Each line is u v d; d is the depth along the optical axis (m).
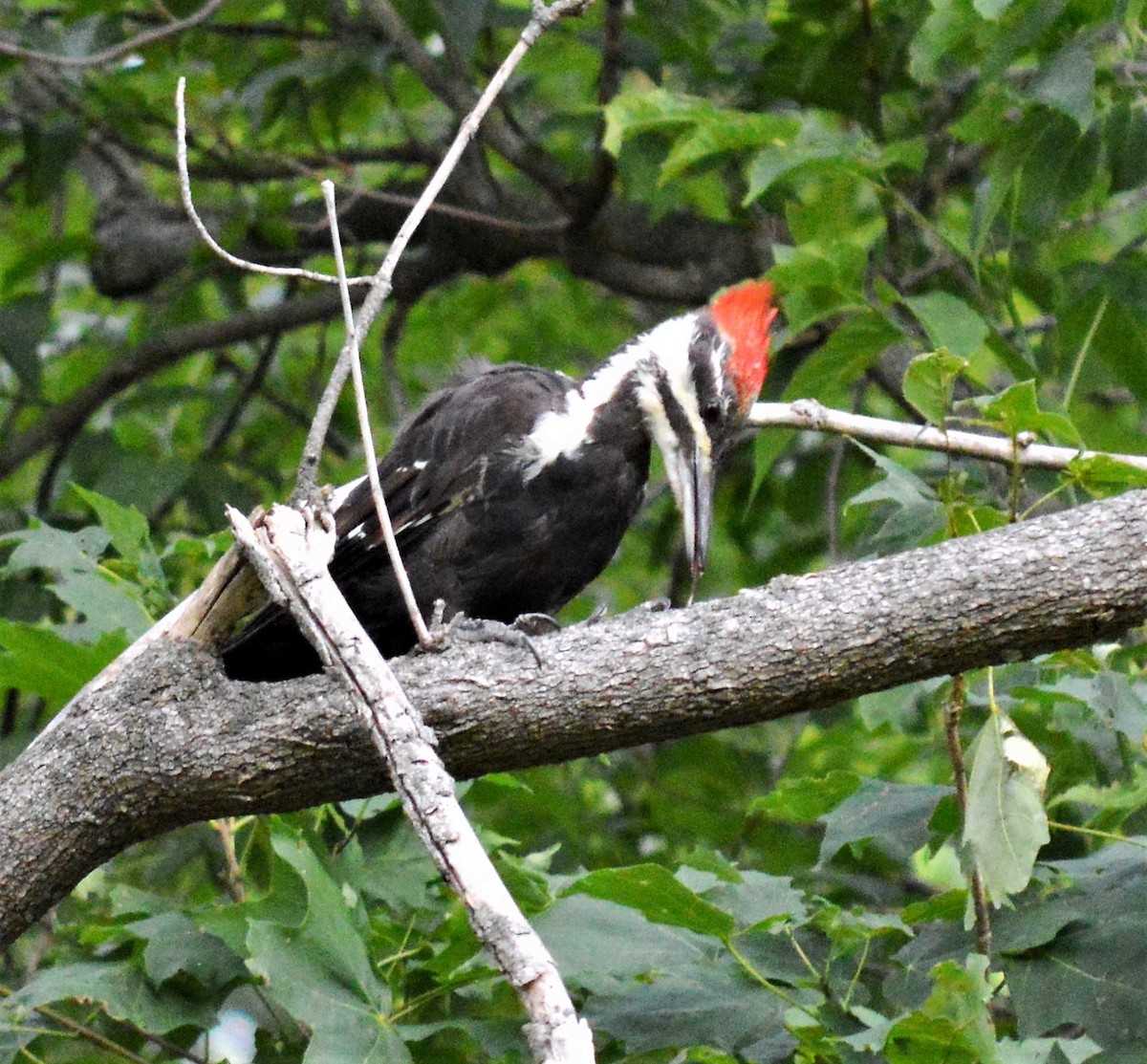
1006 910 7.78
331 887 7.50
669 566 18.17
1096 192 12.17
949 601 6.82
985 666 6.98
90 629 9.38
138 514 9.82
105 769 7.43
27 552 9.64
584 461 9.95
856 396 14.98
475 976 7.75
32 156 15.57
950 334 10.45
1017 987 7.59
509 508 9.80
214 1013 8.13
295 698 7.44
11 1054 8.20
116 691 7.52
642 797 14.48
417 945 8.45
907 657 6.89
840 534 15.06
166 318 16.77
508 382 10.23
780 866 12.59
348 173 14.91
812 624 6.95
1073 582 6.74
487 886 6.02
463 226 15.63
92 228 17.36
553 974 5.81
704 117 11.34
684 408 10.51
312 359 18.77
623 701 7.09
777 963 7.91
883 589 6.92
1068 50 10.23
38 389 15.31
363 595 9.87
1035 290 12.95
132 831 7.58
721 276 15.04
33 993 7.89
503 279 18.80
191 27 14.10
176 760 7.39
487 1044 7.77
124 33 16.11
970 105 12.55
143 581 9.74
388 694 6.52
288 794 7.50
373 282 7.39
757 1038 7.60
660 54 14.23
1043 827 7.11
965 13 10.84
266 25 15.29
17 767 7.59
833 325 13.41
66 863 7.53
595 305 19.16
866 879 11.34
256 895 8.75
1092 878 7.97
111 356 17.53
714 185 14.36
